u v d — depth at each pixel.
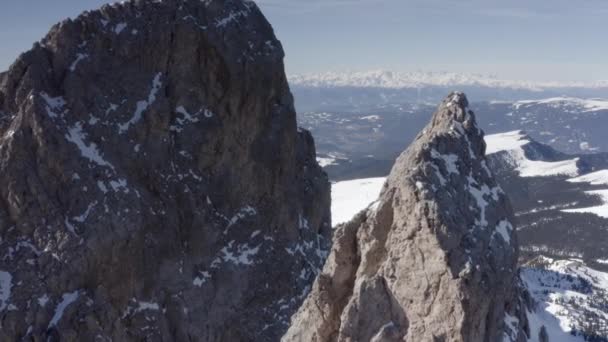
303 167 98.94
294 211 92.44
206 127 85.31
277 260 87.44
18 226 72.00
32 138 73.56
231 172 87.06
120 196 75.50
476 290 34.69
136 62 83.12
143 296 76.19
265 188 89.94
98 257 71.81
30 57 78.38
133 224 74.88
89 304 69.88
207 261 82.56
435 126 45.66
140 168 79.94
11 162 72.31
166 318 77.25
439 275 35.69
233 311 81.69
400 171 40.75
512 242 39.88
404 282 37.25
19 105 76.50
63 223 71.88
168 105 83.12
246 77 87.56
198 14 86.75
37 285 69.31
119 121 79.62
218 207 85.94
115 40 82.31
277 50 92.75
